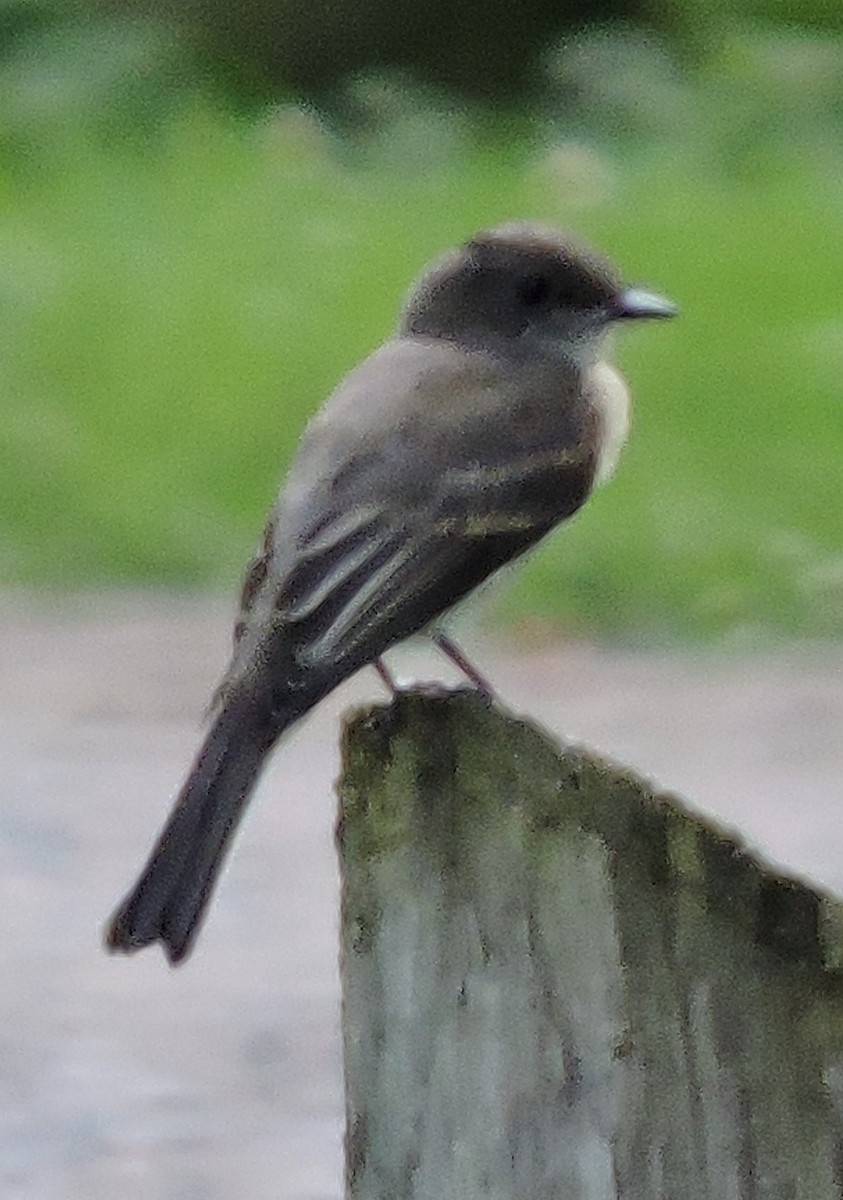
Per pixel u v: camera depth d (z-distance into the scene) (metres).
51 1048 10.22
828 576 15.68
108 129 29.81
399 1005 4.87
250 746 5.84
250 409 19.19
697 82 30.58
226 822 5.70
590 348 7.40
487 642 15.16
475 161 28.30
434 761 4.85
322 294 22.27
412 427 6.65
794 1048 4.67
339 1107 9.73
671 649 15.22
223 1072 9.99
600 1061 4.74
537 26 31.25
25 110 30.03
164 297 22.09
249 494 17.78
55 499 17.50
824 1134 4.66
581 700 14.12
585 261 7.39
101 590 16.44
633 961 4.72
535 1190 4.79
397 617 6.31
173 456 18.31
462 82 31.27
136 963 11.10
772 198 26.19
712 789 12.55
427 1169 4.85
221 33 31.41
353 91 30.12
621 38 30.88
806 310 21.41
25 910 11.45
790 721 13.69
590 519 16.45
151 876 5.60
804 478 17.44
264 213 25.41
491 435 6.80
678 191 26.69
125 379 19.80
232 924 11.44
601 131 29.98
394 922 4.87
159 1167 9.11
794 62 30.25
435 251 23.86
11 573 16.66
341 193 26.50
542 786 4.77
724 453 17.89
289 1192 9.00
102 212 25.55
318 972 10.98
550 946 4.77
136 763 13.04
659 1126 4.71
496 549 6.69
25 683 14.25
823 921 4.65
